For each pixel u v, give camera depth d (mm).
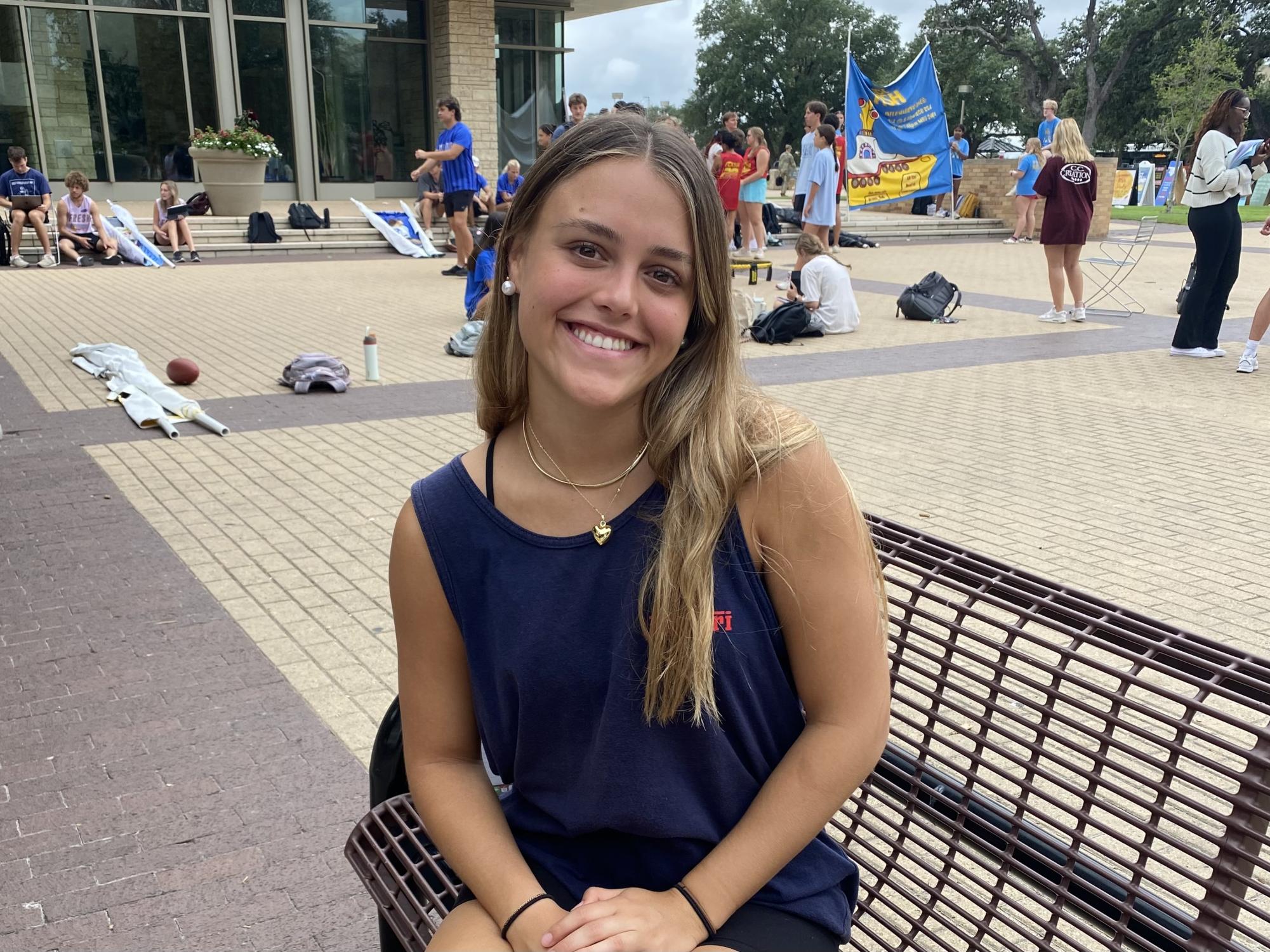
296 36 22922
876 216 26344
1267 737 1373
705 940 1489
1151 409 7828
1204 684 1474
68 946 2389
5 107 21422
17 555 4789
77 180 16953
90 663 3742
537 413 1570
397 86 24562
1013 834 1784
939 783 1962
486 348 1635
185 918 2484
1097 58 57219
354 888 2594
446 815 1655
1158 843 2791
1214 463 6457
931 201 26547
